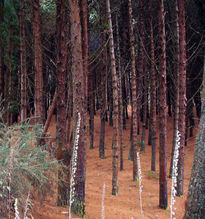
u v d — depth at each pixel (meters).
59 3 5.71
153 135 11.49
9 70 11.23
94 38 12.75
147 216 5.79
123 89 19.72
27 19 12.55
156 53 15.82
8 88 11.10
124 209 6.05
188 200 3.91
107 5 8.02
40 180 3.70
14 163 3.16
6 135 3.37
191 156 13.22
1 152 3.07
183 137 8.04
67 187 4.77
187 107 15.70
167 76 16.11
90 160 13.66
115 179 7.68
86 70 7.21
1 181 2.89
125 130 19.66
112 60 8.03
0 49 10.97
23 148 3.52
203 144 3.82
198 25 14.23
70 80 9.13
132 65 9.70
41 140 4.87
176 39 10.15
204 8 13.27
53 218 4.02
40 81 8.31
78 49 5.01
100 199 6.74
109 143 17.06
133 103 9.66
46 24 13.62
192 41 14.79
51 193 4.21
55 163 4.12
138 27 13.64
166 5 14.16
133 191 8.21
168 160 13.33
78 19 5.05
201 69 15.80
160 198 6.61
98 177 10.27
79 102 4.93
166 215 6.09
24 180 3.38
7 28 11.04
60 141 4.98
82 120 4.92
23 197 3.29
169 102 21.94
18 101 13.77
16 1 10.91
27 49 12.95
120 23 15.90
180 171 7.91
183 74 8.23
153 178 10.05
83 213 4.70
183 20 8.28
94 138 18.20
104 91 13.99
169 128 18.97
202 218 3.70
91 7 10.84
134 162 9.66
